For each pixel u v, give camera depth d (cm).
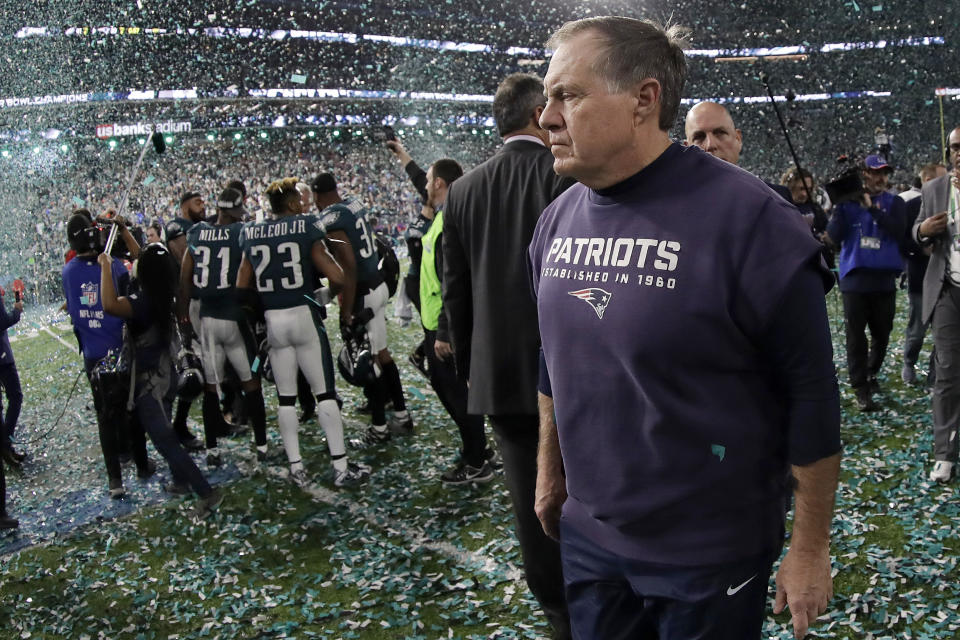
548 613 270
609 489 159
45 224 1516
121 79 2122
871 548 349
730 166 153
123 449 563
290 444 488
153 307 444
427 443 552
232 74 2741
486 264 267
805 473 148
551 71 153
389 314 1125
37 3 1694
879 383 621
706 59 3275
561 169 156
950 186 410
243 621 332
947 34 2862
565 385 162
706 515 152
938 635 281
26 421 691
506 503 434
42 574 391
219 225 529
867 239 542
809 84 3222
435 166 492
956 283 404
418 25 3219
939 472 416
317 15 2898
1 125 1625
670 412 149
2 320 557
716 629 153
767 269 142
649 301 147
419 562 373
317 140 3400
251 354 530
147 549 415
